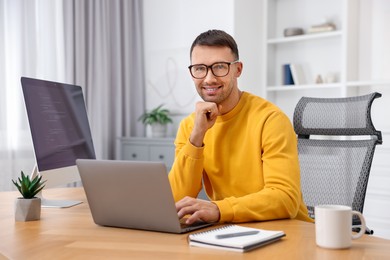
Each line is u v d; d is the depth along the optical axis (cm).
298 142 202
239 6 397
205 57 148
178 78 442
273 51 417
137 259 96
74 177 188
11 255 102
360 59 377
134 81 456
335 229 102
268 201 132
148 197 119
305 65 402
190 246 106
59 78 392
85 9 411
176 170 153
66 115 190
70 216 147
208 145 161
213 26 412
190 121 173
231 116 158
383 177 336
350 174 181
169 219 118
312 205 188
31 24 371
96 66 415
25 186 141
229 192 157
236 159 155
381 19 366
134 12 453
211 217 126
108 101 432
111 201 125
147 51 462
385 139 336
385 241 110
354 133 186
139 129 455
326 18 384
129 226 126
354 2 368
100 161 123
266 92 406
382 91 368
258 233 111
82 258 98
